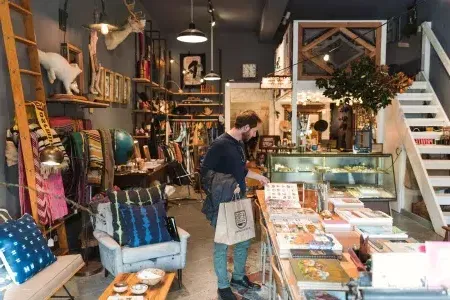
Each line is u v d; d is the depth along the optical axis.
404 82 5.61
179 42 9.69
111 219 3.47
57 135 3.32
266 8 6.65
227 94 9.64
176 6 7.43
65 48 4.00
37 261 2.61
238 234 3.06
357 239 2.32
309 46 6.43
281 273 2.00
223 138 3.16
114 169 4.69
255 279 3.62
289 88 6.46
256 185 5.54
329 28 6.43
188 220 5.86
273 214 2.75
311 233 2.34
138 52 7.12
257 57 9.66
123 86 6.13
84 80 4.70
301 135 6.70
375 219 2.56
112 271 3.27
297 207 2.94
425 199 5.31
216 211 3.11
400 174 6.17
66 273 2.71
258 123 3.18
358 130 5.73
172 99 9.73
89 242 3.95
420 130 6.60
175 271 3.50
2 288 2.36
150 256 3.26
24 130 2.95
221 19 8.35
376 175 5.60
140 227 3.33
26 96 3.36
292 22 6.47
